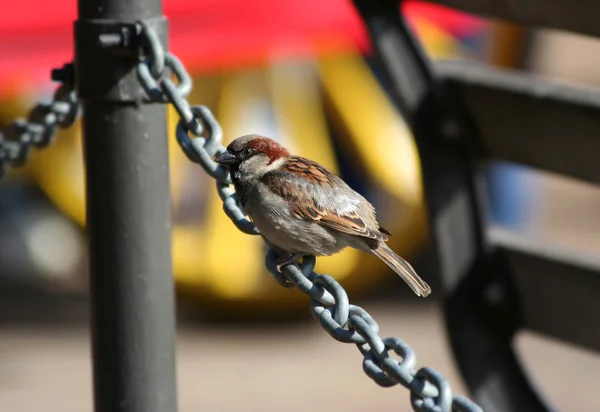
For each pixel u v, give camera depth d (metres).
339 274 15.80
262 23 13.84
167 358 4.63
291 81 15.87
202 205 15.47
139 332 4.55
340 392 13.35
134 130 4.50
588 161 5.52
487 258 6.17
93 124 4.53
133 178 4.51
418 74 6.23
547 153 5.73
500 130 5.96
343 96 16.09
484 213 6.24
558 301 5.85
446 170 6.25
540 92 5.55
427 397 3.68
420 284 5.74
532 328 6.10
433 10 15.45
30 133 6.38
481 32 16.62
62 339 15.45
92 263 4.59
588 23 5.34
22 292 17.28
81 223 15.70
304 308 15.86
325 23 13.92
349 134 16.16
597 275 5.55
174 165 15.30
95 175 4.54
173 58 4.62
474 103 6.03
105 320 4.57
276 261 4.68
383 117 16.25
